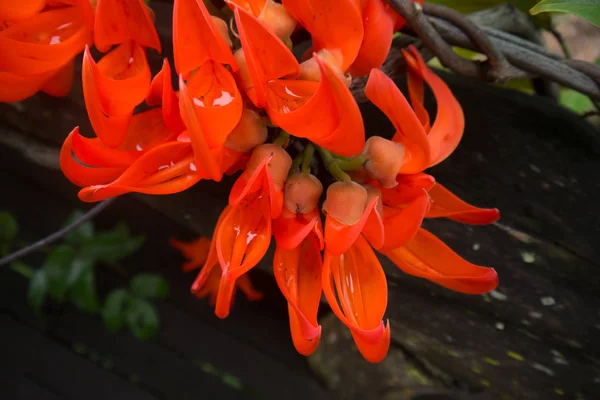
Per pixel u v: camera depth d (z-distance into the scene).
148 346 1.05
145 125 0.42
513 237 0.55
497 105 0.55
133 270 1.02
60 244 0.94
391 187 0.43
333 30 0.41
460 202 0.44
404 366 0.73
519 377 0.60
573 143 0.54
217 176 0.39
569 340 0.57
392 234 0.41
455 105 0.45
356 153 0.39
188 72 0.39
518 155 0.54
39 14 0.42
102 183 0.41
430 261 0.44
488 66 0.49
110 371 1.07
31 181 0.82
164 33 0.55
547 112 0.54
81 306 0.97
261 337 0.97
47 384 1.08
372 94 0.39
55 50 0.42
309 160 0.43
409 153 0.42
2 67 0.41
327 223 0.41
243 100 0.41
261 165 0.38
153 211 0.78
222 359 1.00
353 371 0.77
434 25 0.48
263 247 0.40
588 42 0.87
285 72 0.39
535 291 0.56
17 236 0.98
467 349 0.61
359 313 0.42
